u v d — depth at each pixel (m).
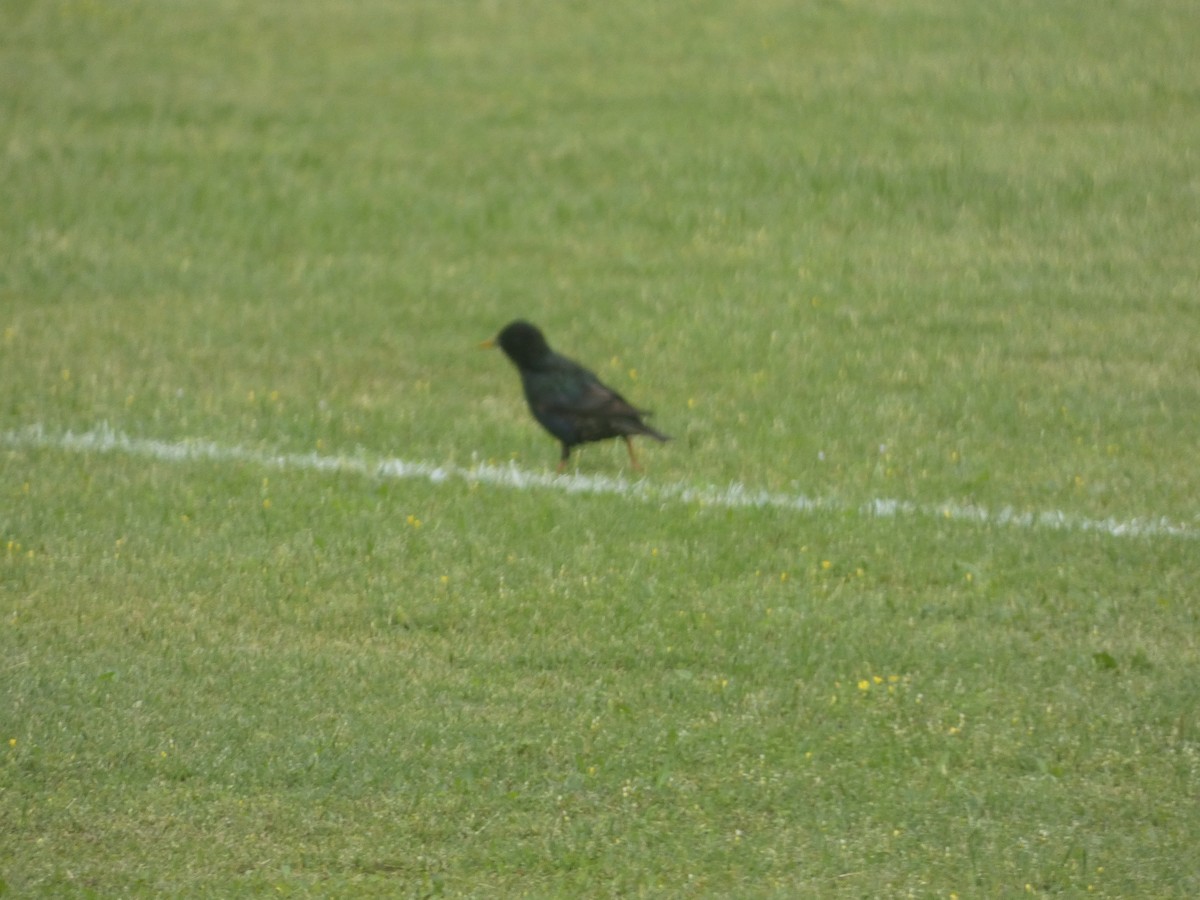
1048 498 28.52
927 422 32.56
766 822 18.25
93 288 40.53
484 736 19.94
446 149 51.34
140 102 55.47
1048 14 61.72
